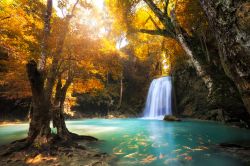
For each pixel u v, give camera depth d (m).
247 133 13.30
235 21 3.64
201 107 25.12
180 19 10.56
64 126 9.97
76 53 9.80
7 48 9.87
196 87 26.22
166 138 11.93
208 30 9.53
